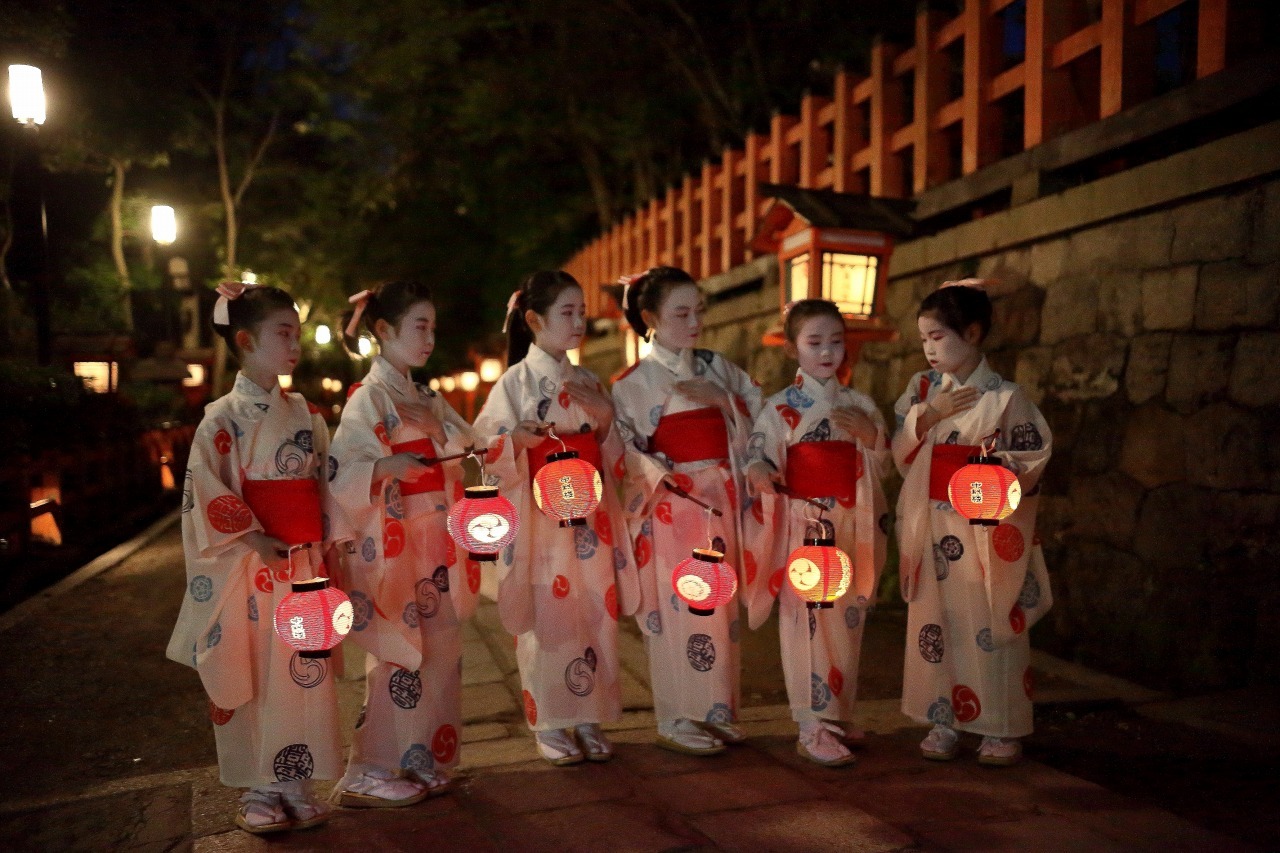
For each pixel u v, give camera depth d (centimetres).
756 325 959
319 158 2569
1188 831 291
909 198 724
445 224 2762
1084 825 297
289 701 301
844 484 370
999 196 609
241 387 309
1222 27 439
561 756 354
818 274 555
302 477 312
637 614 386
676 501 377
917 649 367
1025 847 281
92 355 1272
